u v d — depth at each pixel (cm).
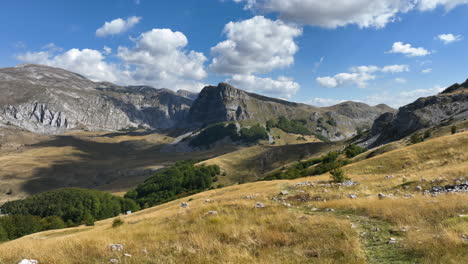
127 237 1338
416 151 4538
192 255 938
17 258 1001
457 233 916
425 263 746
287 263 825
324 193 2505
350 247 920
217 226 1391
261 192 3228
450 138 4609
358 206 1648
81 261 923
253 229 1259
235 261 855
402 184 2475
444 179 2239
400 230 1089
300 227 1230
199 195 5291
